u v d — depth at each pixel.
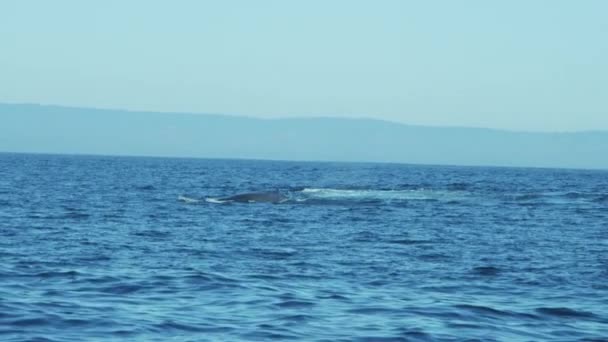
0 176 187.38
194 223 80.44
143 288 41.28
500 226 82.44
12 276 44.25
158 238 66.88
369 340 30.95
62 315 33.69
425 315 35.88
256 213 92.88
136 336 30.59
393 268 51.34
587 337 32.69
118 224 78.62
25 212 89.94
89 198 117.25
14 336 29.97
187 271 47.50
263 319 34.19
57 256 54.00
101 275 45.28
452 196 129.75
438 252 60.53
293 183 190.12
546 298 41.31
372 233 72.94
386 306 37.75
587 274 50.34
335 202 109.88
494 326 34.12
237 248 60.78
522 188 179.38
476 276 48.59
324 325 33.34
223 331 31.83
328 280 45.72
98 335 30.55
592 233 77.31
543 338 32.25
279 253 58.06
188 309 36.06
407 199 119.31
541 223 87.06
